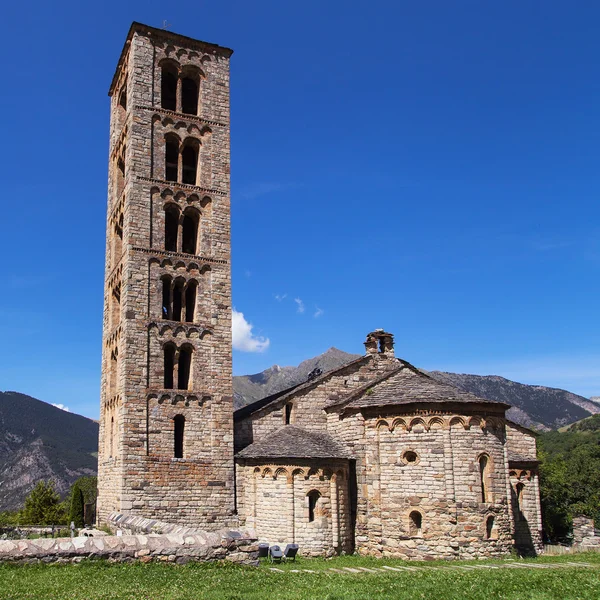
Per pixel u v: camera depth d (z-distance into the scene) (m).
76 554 24.56
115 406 44.91
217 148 49.44
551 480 82.75
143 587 20.84
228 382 45.06
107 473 45.69
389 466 40.16
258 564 27.47
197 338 45.00
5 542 24.03
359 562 34.62
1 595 19.19
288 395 46.97
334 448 42.81
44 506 82.25
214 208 48.00
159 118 47.97
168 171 49.53
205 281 46.38
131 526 36.12
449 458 38.44
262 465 41.81
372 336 50.88
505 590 21.23
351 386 48.94
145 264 44.56
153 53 48.91
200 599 19.05
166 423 42.53
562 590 21.20
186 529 31.81
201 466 42.84
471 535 37.50
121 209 48.50
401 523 38.81
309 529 39.59
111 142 54.34
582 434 165.50
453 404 39.19
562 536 58.78
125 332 42.75
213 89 50.69
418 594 20.47
